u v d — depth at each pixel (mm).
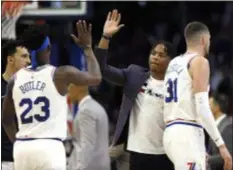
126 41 34188
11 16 19016
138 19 35688
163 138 14039
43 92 12703
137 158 14898
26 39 12961
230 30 36188
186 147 13469
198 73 13406
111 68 15078
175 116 13672
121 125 15102
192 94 13594
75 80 12766
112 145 15594
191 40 14008
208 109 13336
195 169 13445
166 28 36031
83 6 23188
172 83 13844
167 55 14922
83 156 16547
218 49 35469
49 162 12430
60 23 25109
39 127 12594
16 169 12750
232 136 17969
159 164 14883
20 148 12609
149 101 14883
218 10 37156
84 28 13133
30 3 21906
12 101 13234
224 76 32094
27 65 14742
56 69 12836
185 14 36062
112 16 14820
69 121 19094
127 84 15141
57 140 12617
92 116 16656
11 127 13672
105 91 26578
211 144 17375
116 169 16672
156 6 36406
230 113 25078
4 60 15133
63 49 24703
